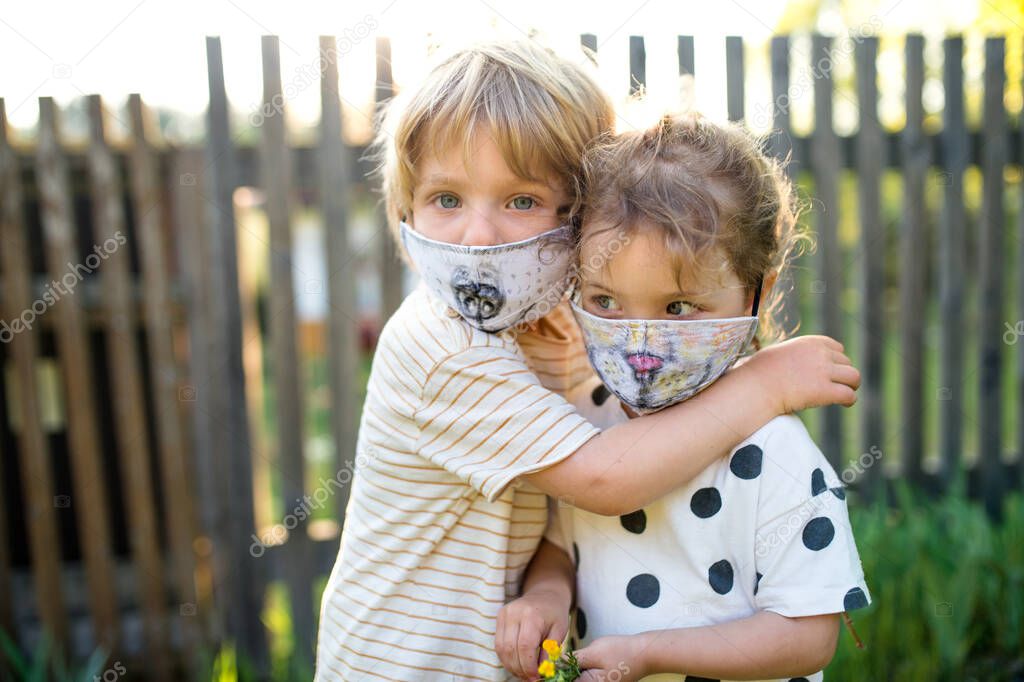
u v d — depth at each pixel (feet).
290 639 8.89
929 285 17.87
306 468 8.87
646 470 3.43
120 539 9.21
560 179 3.72
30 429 8.26
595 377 4.43
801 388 3.59
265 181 8.38
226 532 8.79
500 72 3.60
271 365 8.70
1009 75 10.39
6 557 8.43
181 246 8.45
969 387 14.99
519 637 3.62
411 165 3.77
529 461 3.54
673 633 3.55
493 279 3.68
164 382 8.45
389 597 4.00
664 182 3.34
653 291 3.35
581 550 4.00
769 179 3.66
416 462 3.87
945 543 8.84
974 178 12.99
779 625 3.44
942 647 7.52
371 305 24.80
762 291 3.67
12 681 8.25
